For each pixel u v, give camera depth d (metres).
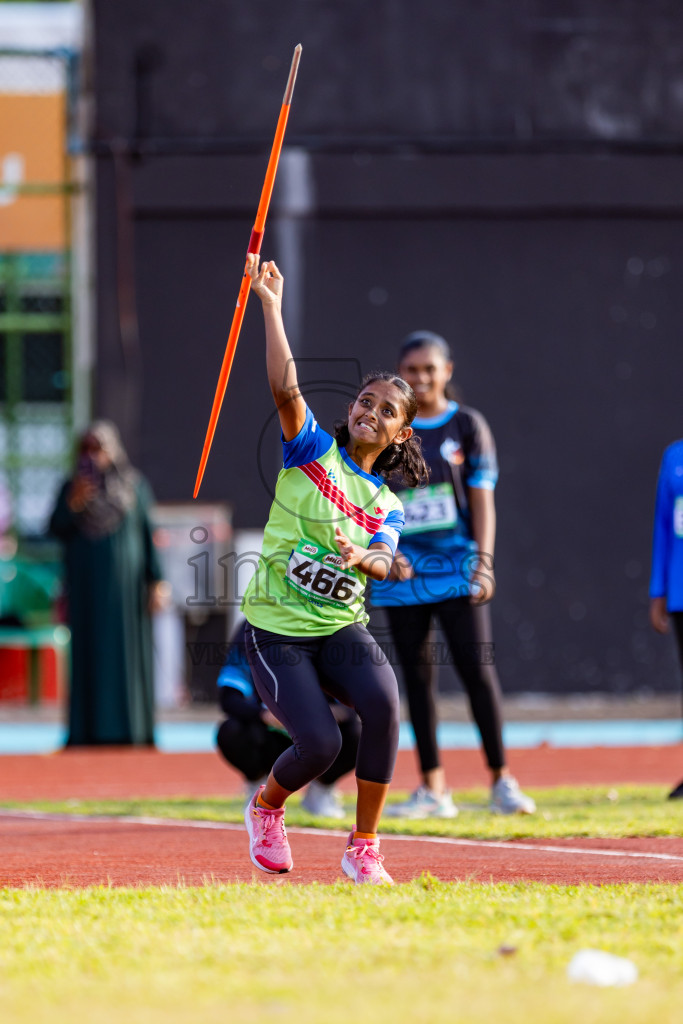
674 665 38.22
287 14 37.69
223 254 37.53
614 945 7.66
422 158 37.88
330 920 8.51
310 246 37.66
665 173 38.44
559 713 35.72
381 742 10.73
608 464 38.28
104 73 37.50
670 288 38.59
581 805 18.36
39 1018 6.23
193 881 11.43
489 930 8.16
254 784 18.45
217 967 7.28
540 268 38.22
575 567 38.06
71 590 30.23
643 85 38.47
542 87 38.25
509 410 38.09
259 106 37.59
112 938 8.08
